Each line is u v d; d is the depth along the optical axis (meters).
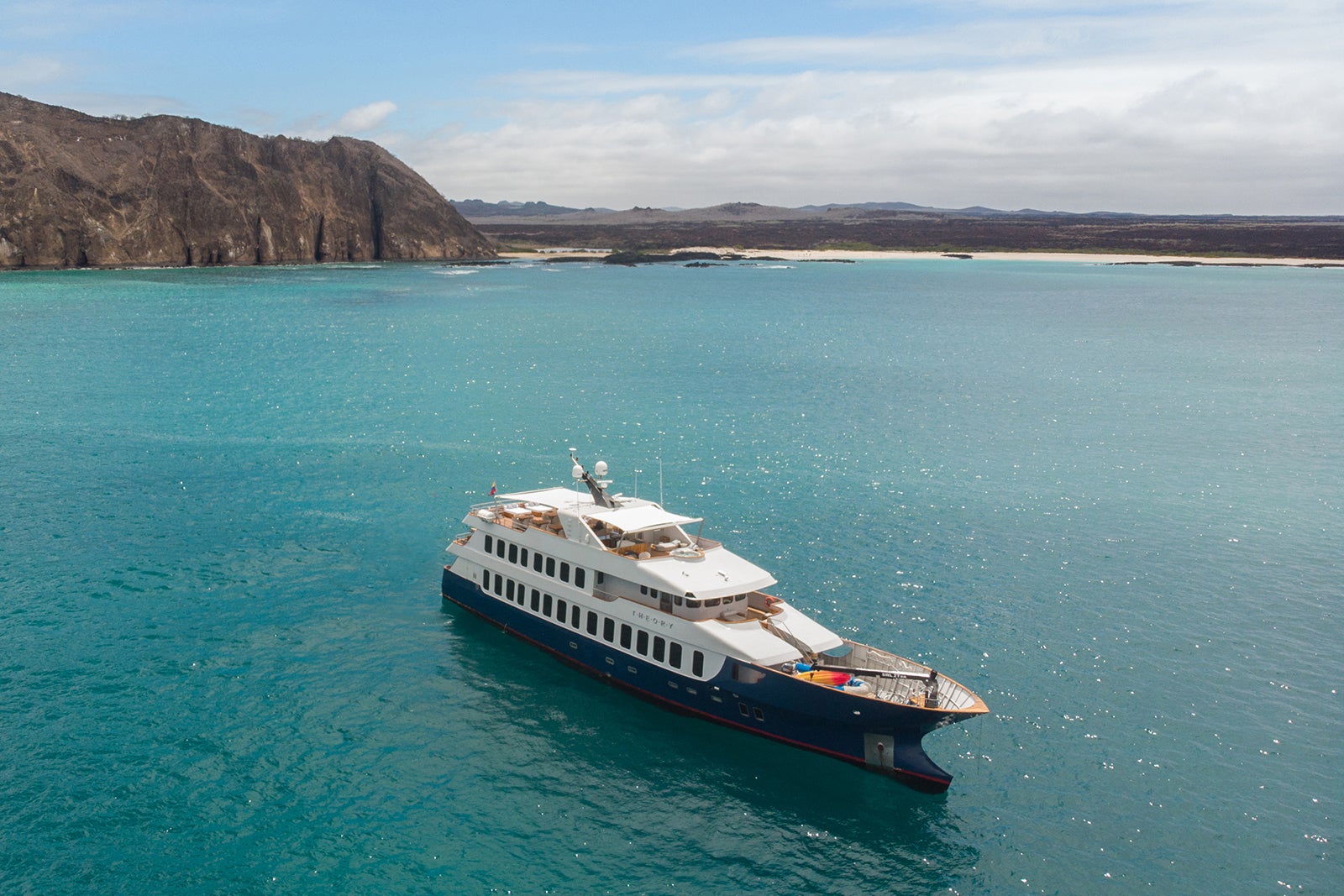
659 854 29.97
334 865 28.73
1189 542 57.44
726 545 55.66
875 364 129.00
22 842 28.95
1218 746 35.91
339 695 38.66
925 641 43.81
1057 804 32.66
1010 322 184.88
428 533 57.19
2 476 66.12
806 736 35.62
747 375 118.88
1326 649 43.56
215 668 40.31
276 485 65.81
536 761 34.75
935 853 30.22
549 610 43.06
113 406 89.38
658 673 38.75
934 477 71.50
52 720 35.69
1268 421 93.81
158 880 27.72
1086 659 42.34
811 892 28.39
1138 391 110.00
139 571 50.16
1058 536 58.31
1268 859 29.83
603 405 97.06
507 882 28.42
